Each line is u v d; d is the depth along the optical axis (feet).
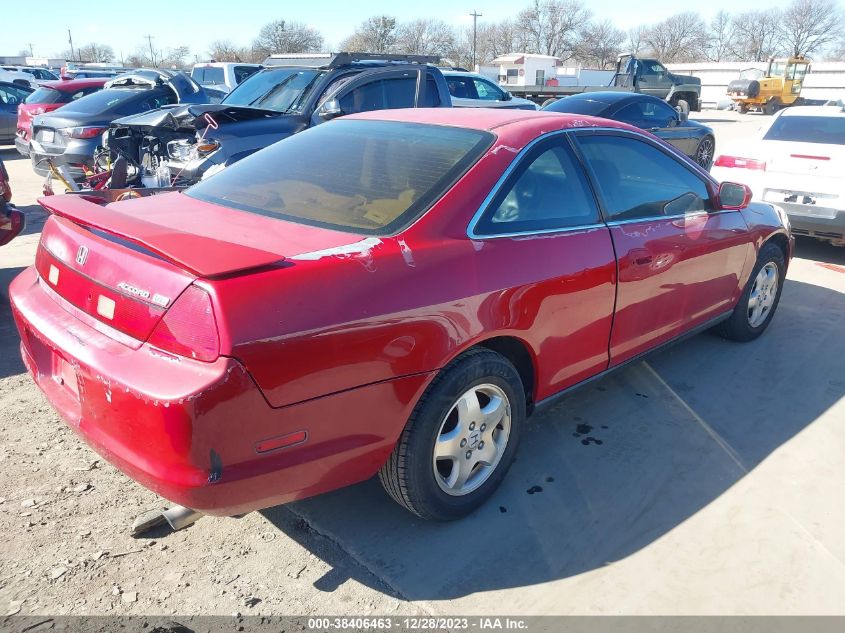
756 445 11.58
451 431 8.91
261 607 7.80
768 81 112.78
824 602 8.14
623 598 8.13
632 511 9.76
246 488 7.02
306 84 24.76
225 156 20.56
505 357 9.56
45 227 9.36
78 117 30.09
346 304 7.38
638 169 11.79
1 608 7.57
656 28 315.37
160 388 6.61
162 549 8.69
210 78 43.09
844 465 11.04
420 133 10.34
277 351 6.84
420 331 7.97
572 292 9.93
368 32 235.81
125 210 9.46
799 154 22.08
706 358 15.08
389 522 9.38
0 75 73.72
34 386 12.88
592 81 147.02
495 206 9.21
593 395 13.28
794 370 14.56
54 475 10.05
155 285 6.95
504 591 8.20
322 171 9.94
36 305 8.61
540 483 10.37
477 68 151.84
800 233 22.52
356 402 7.59
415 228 8.41
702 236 12.62
